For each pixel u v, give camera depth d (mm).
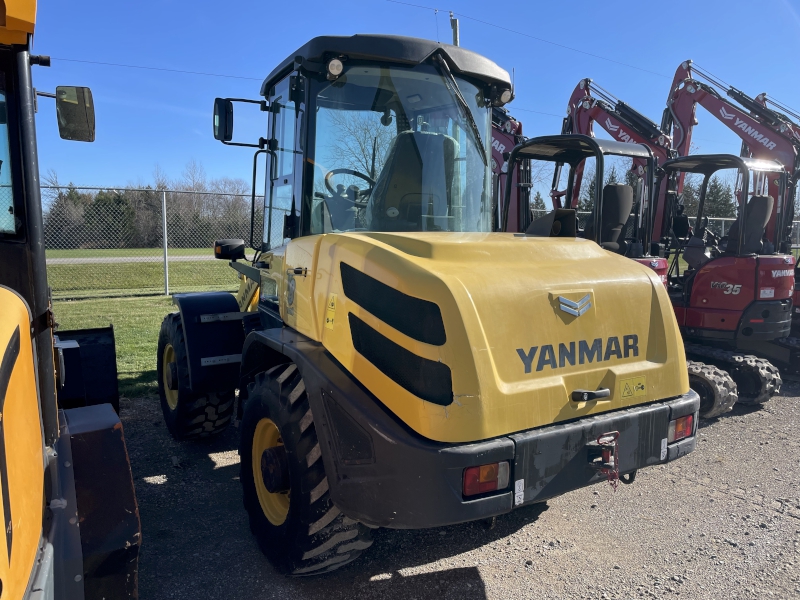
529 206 6531
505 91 3686
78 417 2182
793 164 7988
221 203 15414
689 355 6426
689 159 6496
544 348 2447
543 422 2404
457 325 2242
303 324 3035
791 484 4047
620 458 2570
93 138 2320
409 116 3385
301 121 3217
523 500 2320
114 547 1923
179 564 3025
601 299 2635
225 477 4086
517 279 2479
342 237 2816
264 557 3100
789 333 6793
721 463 4434
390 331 2371
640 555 3174
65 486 1926
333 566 2740
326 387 2512
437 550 3219
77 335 4430
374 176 3338
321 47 3100
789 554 3170
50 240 14273
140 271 14703
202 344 4160
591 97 9469
